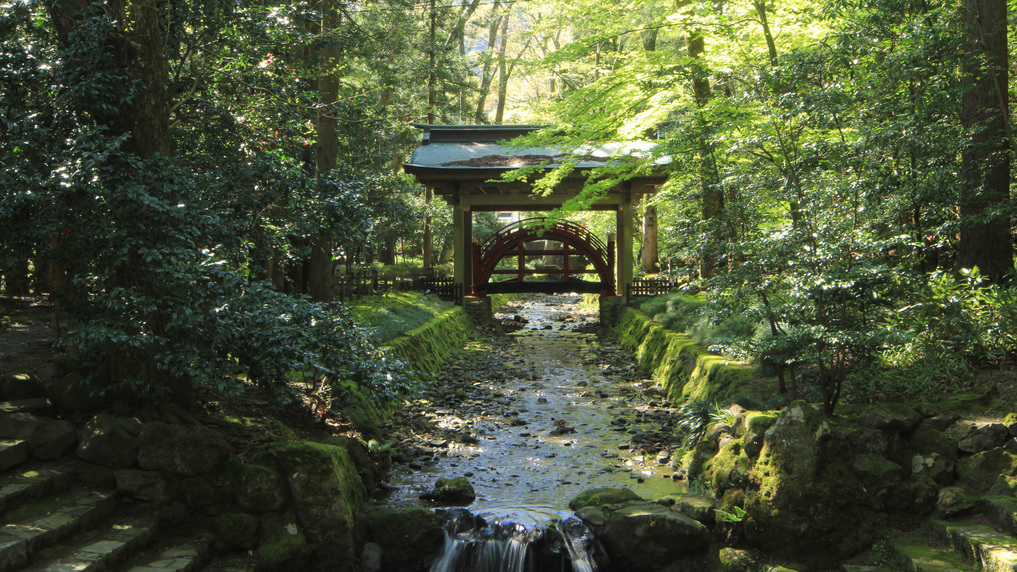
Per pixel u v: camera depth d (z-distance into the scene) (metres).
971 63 8.12
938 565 5.16
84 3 6.29
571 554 6.16
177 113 7.94
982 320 7.34
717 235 8.53
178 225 5.94
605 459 8.48
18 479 5.34
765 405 7.57
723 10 11.16
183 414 6.60
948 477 6.04
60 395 6.28
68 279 6.28
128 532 5.29
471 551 6.25
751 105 9.19
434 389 12.10
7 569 4.45
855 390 7.21
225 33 8.00
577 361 15.46
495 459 8.48
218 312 5.64
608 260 20.91
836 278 6.46
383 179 17.78
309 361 6.21
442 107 27.02
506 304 29.03
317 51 12.96
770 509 5.94
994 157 8.21
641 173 15.09
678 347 12.29
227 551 5.70
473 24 30.95
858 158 7.17
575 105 14.03
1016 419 6.12
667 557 6.14
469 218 21.50
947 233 8.91
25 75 5.97
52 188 5.49
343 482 6.21
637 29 13.84
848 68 7.76
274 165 7.32
